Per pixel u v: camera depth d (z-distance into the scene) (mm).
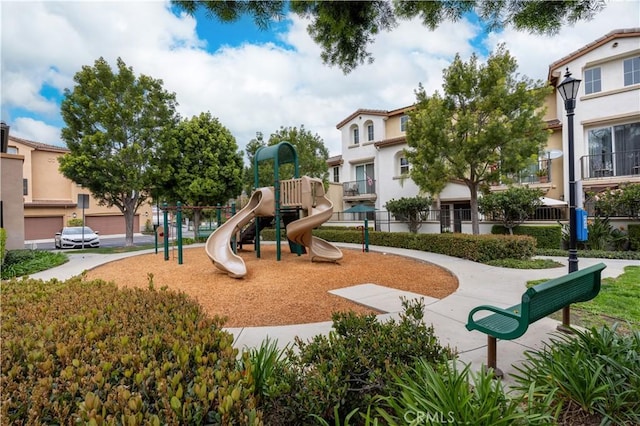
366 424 1785
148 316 2602
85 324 2350
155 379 1638
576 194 5586
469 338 3793
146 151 16453
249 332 4188
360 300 5723
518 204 12617
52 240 27750
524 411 1989
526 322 2566
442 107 11297
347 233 15969
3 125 11570
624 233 11492
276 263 9797
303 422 1961
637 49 12648
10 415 1397
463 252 9984
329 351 2369
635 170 12891
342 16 3643
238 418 1422
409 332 2654
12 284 3631
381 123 20672
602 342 2639
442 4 3494
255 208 10211
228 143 18906
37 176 28062
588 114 13664
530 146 10445
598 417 2131
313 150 20812
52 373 1744
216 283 7371
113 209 31828
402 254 11070
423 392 2029
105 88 15414
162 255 12445
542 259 9547
